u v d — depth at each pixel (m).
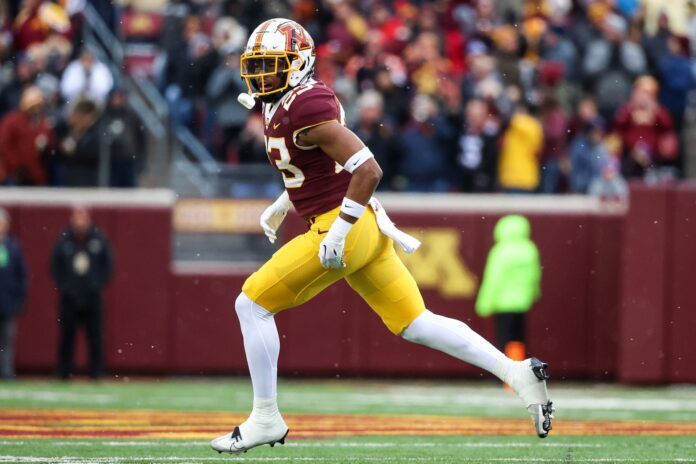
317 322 48.06
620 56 53.66
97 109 49.59
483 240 48.16
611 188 49.34
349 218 18.94
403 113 51.12
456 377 48.12
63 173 49.66
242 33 52.84
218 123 50.34
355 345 48.00
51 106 51.00
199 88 50.81
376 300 20.27
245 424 20.22
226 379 48.28
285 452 23.56
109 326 48.19
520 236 43.47
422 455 23.31
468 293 48.16
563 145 50.38
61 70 52.16
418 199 48.28
